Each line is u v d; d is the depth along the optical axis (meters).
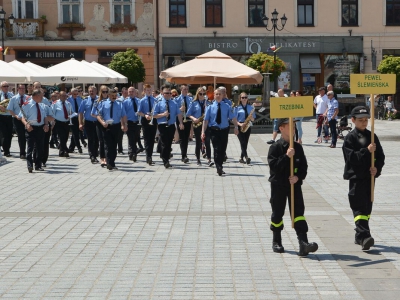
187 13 49.06
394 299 7.02
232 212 12.09
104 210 12.36
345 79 49.97
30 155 18.08
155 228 10.72
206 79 27.61
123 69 43.56
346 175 9.18
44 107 18.33
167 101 18.81
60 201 13.40
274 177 8.87
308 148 25.30
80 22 48.38
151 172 18.03
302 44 49.62
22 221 11.41
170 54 49.09
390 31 50.00
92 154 20.59
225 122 17.20
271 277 7.89
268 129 33.00
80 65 29.72
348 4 49.84
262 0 49.34
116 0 48.50
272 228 9.08
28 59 47.91
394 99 47.75
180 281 7.76
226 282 7.71
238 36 49.28
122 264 8.55
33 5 48.09
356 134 9.14
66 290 7.49
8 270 8.34
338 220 11.16
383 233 10.17
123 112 18.61
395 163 19.64
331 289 7.39
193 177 16.95
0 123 21.95
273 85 49.56
